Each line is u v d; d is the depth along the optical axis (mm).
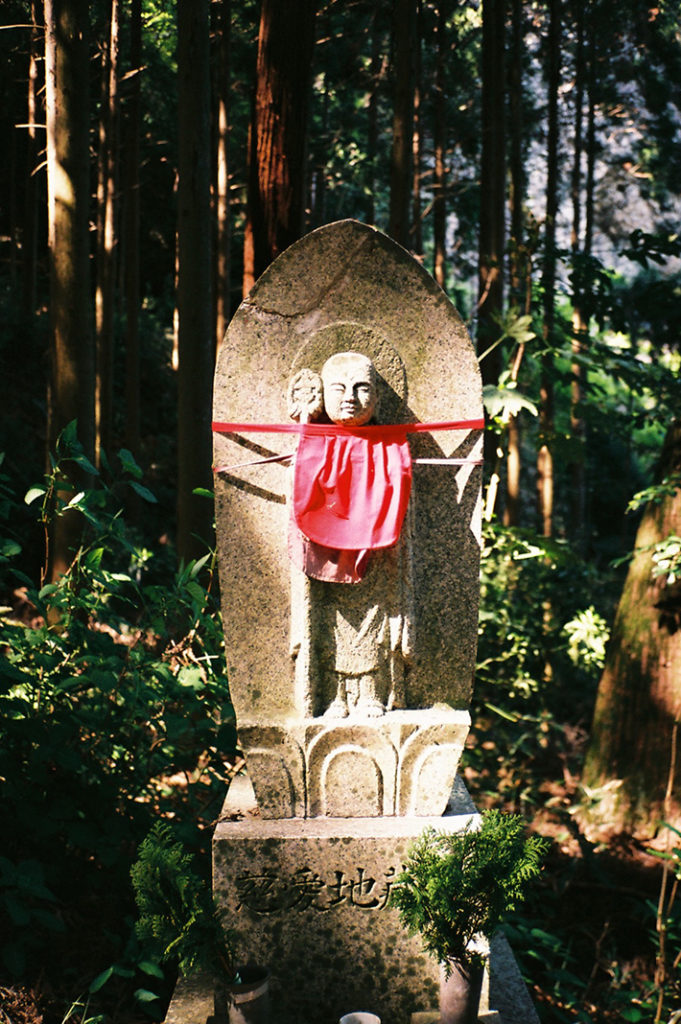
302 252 2869
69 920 3416
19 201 12570
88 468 3578
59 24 4793
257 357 2891
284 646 2932
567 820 5074
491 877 2504
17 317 10320
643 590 5613
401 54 5426
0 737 3316
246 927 2842
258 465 2904
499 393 4500
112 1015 3088
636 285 10562
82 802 3391
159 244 13422
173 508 10320
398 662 2934
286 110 4766
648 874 4883
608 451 13930
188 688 3512
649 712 5457
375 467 2836
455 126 11406
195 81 4902
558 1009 3760
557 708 7102
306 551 2852
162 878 2480
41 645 3508
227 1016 2732
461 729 2922
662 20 10039
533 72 10859
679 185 11531
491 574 6480
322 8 9000
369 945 2846
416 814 2951
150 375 11500
